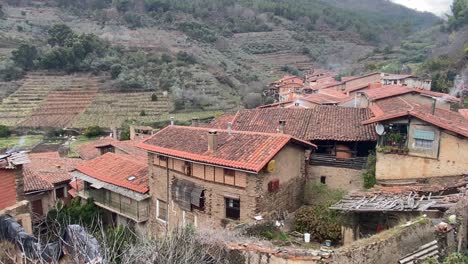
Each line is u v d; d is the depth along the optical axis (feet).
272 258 42.34
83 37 278.67
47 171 103.14
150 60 295.89
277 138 70.08
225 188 67.56
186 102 242.58
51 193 92.17
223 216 68.49
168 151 75.20
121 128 207.10
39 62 262.47
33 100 238.89
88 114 229.86
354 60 382.83
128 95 249.75
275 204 68.80
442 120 65.67
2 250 38.88
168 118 222.69
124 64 276.00
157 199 80.48
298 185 76.59
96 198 92.02
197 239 46.24
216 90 266.36
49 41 286.87
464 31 275.80
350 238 56.18
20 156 59.06
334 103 154.61
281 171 70.38
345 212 57.31
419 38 387.34
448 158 62.54
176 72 278.67
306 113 94.63
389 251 38.93
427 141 63.98
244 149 68.64
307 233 59.98
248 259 44.01
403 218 49.83
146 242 40.06
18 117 224.53
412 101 103.04
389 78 196.13
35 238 38.17
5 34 299.99
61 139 205.16
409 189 58.18
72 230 36.35
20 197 57.57
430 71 222.28
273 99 260.62
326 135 82.17
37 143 195.52
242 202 65.51
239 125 96.63
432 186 58.08
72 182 101.09
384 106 90.79
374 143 80.84
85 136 208.33
